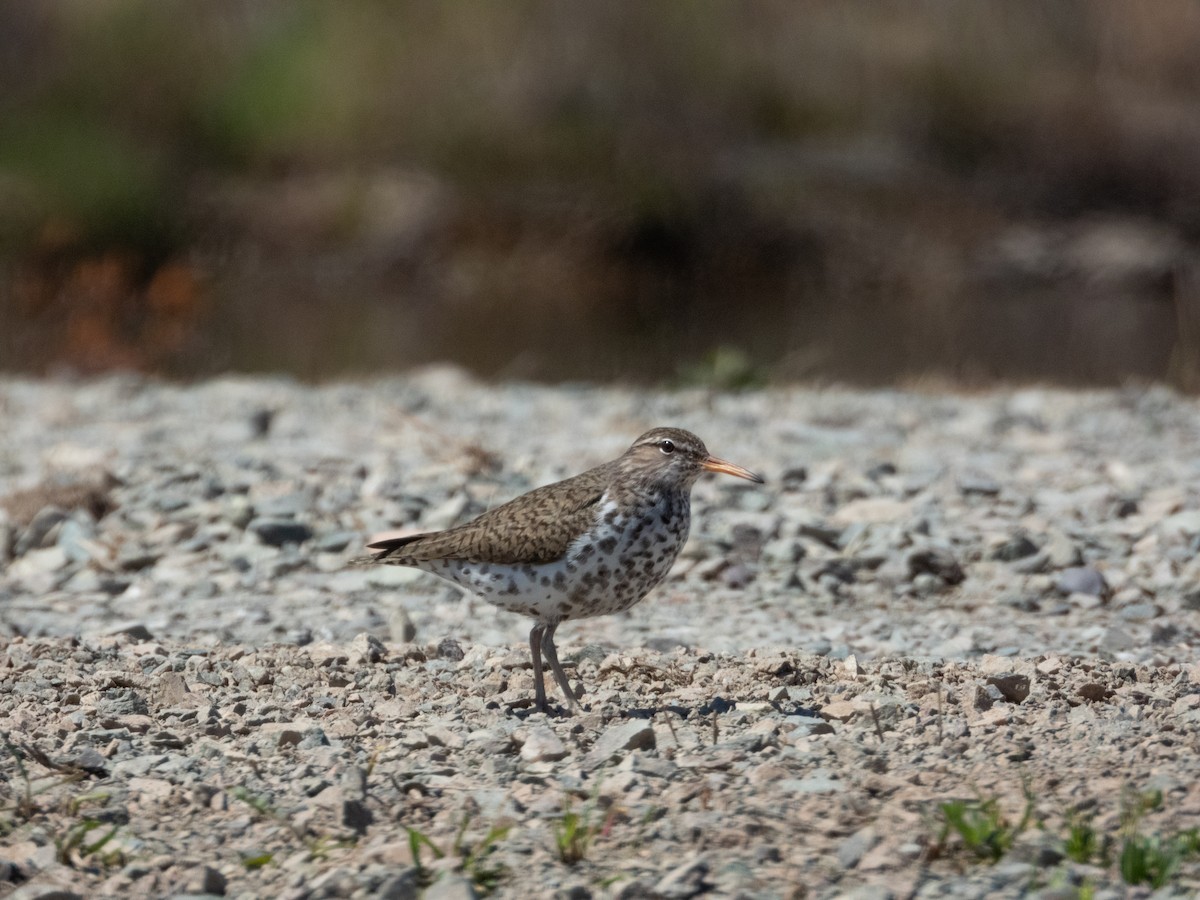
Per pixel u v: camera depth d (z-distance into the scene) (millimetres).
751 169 41875
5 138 40281
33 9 44438
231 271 37750
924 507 13930
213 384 21719
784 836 6625
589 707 8766
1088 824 6602
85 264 31859
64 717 8477
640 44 45125
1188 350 27312
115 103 42969
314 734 8125
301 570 12781
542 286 37625
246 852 6781
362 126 42594
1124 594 11891
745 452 16500
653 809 6926
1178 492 14414
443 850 6562
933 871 6258
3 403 19844
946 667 9625
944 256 39344
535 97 43438
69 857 6691
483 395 20609
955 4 47219
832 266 38844
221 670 9555
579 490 8922
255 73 43594
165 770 7688
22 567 12977
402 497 14234
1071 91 45219
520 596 8898
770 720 8266
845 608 11875
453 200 40438
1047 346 28047
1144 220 41625
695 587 12359
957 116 44438
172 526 13539
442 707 8773
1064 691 8898
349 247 39438
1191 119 44688
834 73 45156
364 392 20781
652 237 39156
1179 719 8125
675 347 28688
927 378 22656
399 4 45406
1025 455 16484
